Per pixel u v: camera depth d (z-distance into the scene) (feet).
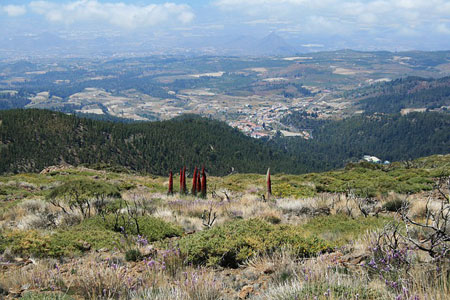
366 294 11.33
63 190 45.09
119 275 15.25
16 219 34.12
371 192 48.75
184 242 19.97
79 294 14.14
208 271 17.16
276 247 19.19
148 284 14.83
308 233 23.43
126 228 25.57
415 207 31.04
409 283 11.32
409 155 629.92
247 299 13.41
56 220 30.55
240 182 86.94
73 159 290.56
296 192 55.98
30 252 19.98
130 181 86.38
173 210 37.24
